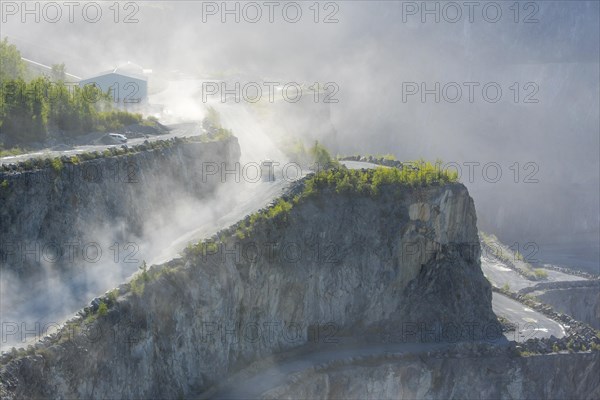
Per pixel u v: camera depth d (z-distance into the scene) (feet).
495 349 327.67
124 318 231.71
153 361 239.30
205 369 259.80
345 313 318.86
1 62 412.36
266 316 292.20
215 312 265.13
